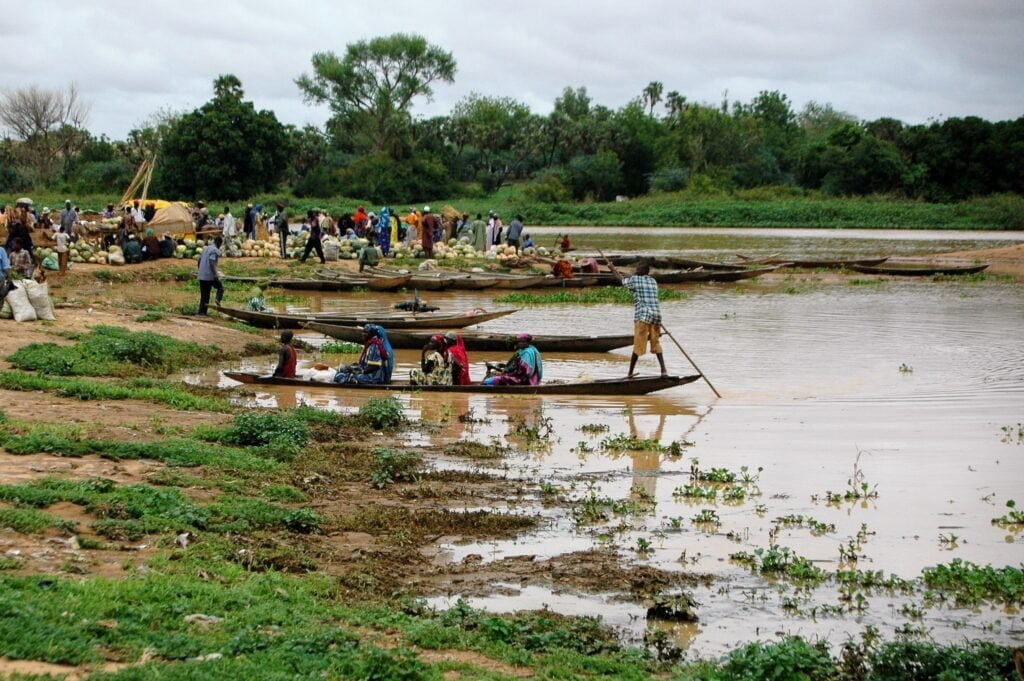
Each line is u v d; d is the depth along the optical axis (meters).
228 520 11.84
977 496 14.45
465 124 126.00
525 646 9.09
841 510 13.86
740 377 23.66
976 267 48.69
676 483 15.09
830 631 10.05
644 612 10.41
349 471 15.01
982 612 10.55
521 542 12.41
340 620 9.12
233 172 96.06
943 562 11.96
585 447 16.92
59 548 9.98
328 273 41.16
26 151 110.75
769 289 43.09
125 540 10.57
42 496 11.29
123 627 7.94
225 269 42.56
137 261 41.91
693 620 10.23
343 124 121.25
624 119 121.62
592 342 26.83
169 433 15.61
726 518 13.50
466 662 8.39
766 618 10.34
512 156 126.00
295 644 8.03
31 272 33.56
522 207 99.56
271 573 10.24
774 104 157.00
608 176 110.25
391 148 114.12
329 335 27.42
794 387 22.47
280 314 30.33
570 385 21.42
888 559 12.03
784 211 92.19
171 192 96.56
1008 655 8.94
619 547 12.31
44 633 7.46
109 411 16.97
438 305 36.72
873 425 18.77
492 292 40.78
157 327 26.31
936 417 19.39
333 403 20.11
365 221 56.88
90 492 11.80
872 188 100.31
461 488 14.56
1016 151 96.38
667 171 110.06
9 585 8.48
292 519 12.14
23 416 15.69
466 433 17.97
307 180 105.81
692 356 26.52
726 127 116.88
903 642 9.15
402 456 15.37
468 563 11.59
